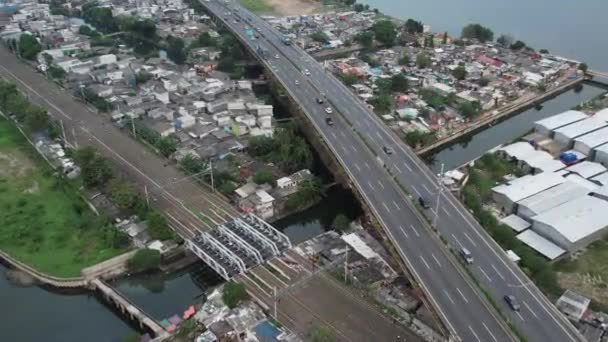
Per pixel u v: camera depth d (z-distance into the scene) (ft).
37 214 554.05
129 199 538.88
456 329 364.17
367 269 457.68
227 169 615.98
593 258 481.46
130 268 484.33
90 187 584.81
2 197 583.58
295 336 386.11
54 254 498.28
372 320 403.54
